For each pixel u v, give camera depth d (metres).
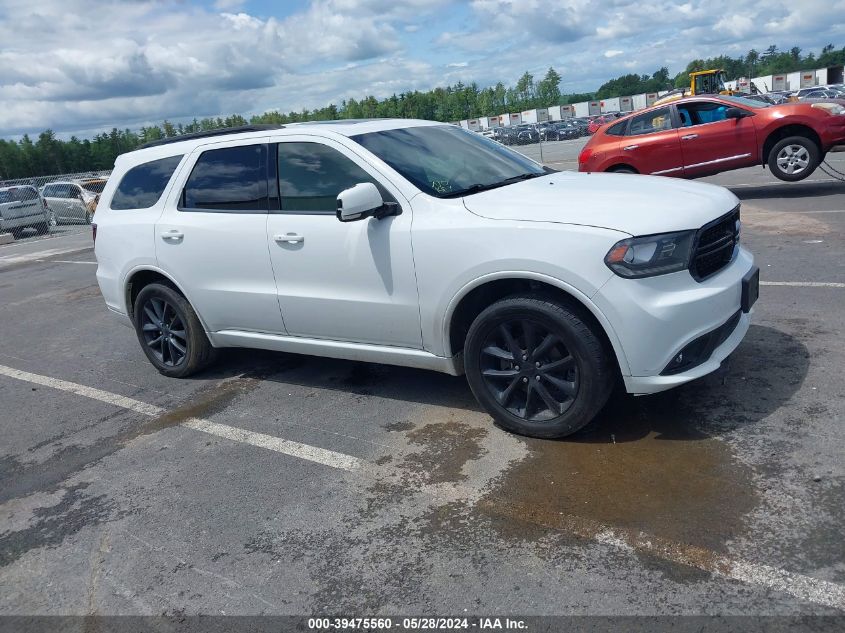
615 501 3.12
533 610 2.54
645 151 11.42
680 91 36.38
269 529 3.28
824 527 2.76
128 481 3.94
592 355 3.42
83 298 9.68
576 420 3.57
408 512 3.27
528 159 5.02
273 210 4.46
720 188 3.96
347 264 4.11
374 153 4.11
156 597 2.90
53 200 22.23
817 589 2.46
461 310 3.84
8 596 3.04
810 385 3.96
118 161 5.60
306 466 3.84
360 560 2.96
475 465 3.60
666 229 3.31
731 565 2.62
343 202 3.67
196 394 5.17
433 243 3.74
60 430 4.86
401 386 4.80
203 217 4.81
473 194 3.95
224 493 3.66
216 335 5.09
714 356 3.52
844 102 10.56
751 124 10.74
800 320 5.04
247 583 2.91
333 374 5.21
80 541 3.40
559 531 2.97
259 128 4.70
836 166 13.80
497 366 3.83
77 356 6.72
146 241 5.15
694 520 2.91
